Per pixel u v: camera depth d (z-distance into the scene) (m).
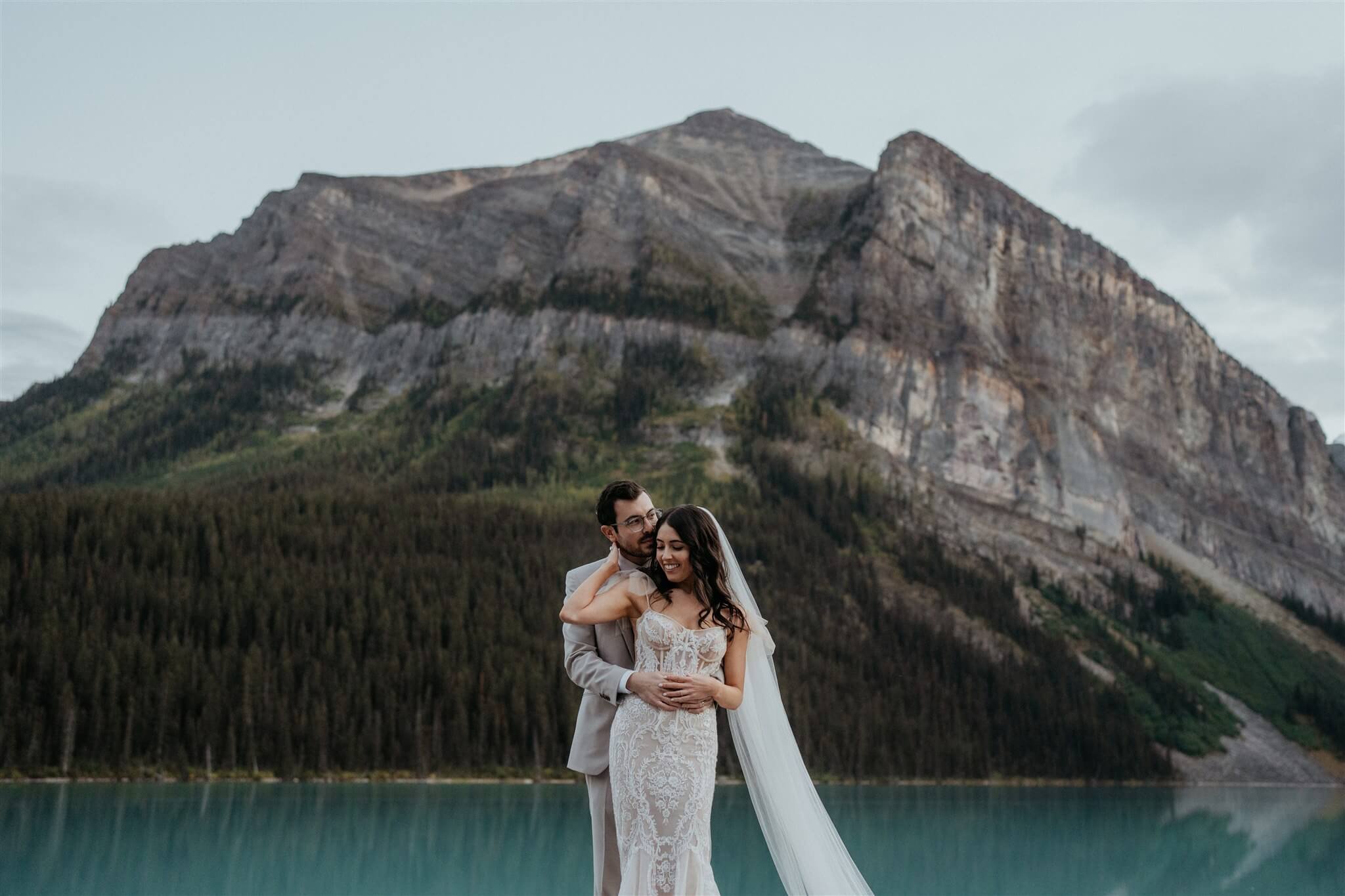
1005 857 56.94
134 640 100.44
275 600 117.94
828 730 132.50
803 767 11.25
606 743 10.52
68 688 91.38
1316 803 128.38
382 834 56.16
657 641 10.02
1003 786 143.38
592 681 10.20
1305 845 70.50
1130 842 69.19
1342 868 57.44
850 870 11.20
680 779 9.80
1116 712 172.38
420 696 111.19
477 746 108.56
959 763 141.62
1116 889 46.34
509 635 123.25
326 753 100.81
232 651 105.44
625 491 10.58
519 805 78.56
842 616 165.12
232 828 56.38
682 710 9.92
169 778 93.00
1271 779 173.75
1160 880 50.69
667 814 9.76
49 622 98.75
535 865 45.91
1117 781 157.25
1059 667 175.62
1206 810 107.56
